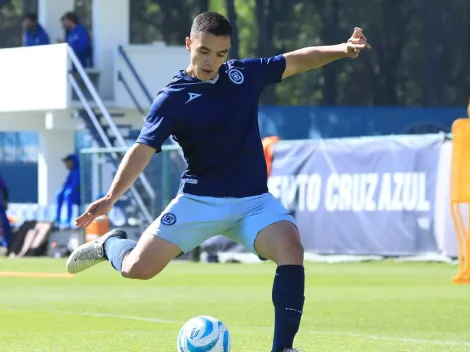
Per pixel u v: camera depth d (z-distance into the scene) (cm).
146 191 6378
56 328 2662
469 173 3975
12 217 7456
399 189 5200
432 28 10044
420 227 5134
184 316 2959
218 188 1842
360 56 10500
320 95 11181
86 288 4028
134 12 10238
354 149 5388
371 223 5316
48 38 7550
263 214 1828
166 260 1853
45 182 7744
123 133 7506
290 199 5684
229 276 4659
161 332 2558
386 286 3997
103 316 2961
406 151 5175
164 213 1856
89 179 6731
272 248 1803
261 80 1892
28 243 6712
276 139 5831
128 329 2634
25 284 4262
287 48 10338
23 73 7425
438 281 4212
